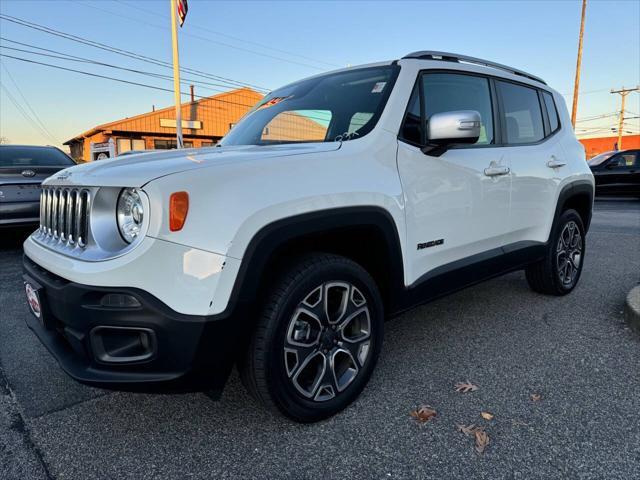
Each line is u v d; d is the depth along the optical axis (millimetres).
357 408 2422
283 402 2133
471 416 2332
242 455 2072
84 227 2098
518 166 3426
